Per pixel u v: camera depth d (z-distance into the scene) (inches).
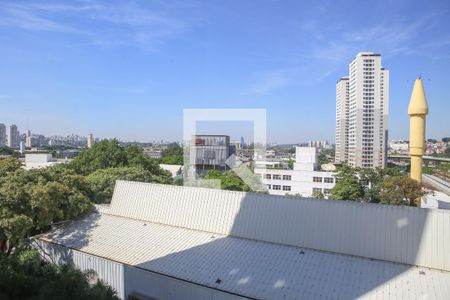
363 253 512.4
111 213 768.3
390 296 412.5
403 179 1196.5
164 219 699.4
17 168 824.9
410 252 486.0
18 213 605.9
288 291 441.7
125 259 564.7
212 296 461.4
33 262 560.4
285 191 1998.0
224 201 645.9
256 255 538.0
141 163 1519.4
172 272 510.3
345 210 540.7
